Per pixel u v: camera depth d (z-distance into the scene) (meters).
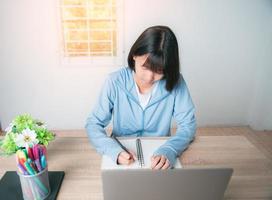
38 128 0.76
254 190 0.81
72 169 0.90
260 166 0.94
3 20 2.27
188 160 0.96
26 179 0.71
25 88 2.54
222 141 1.12
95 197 0.77
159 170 0.62
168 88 1.13
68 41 2.43
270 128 2.81
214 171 0.62
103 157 0.92
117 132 1.26
